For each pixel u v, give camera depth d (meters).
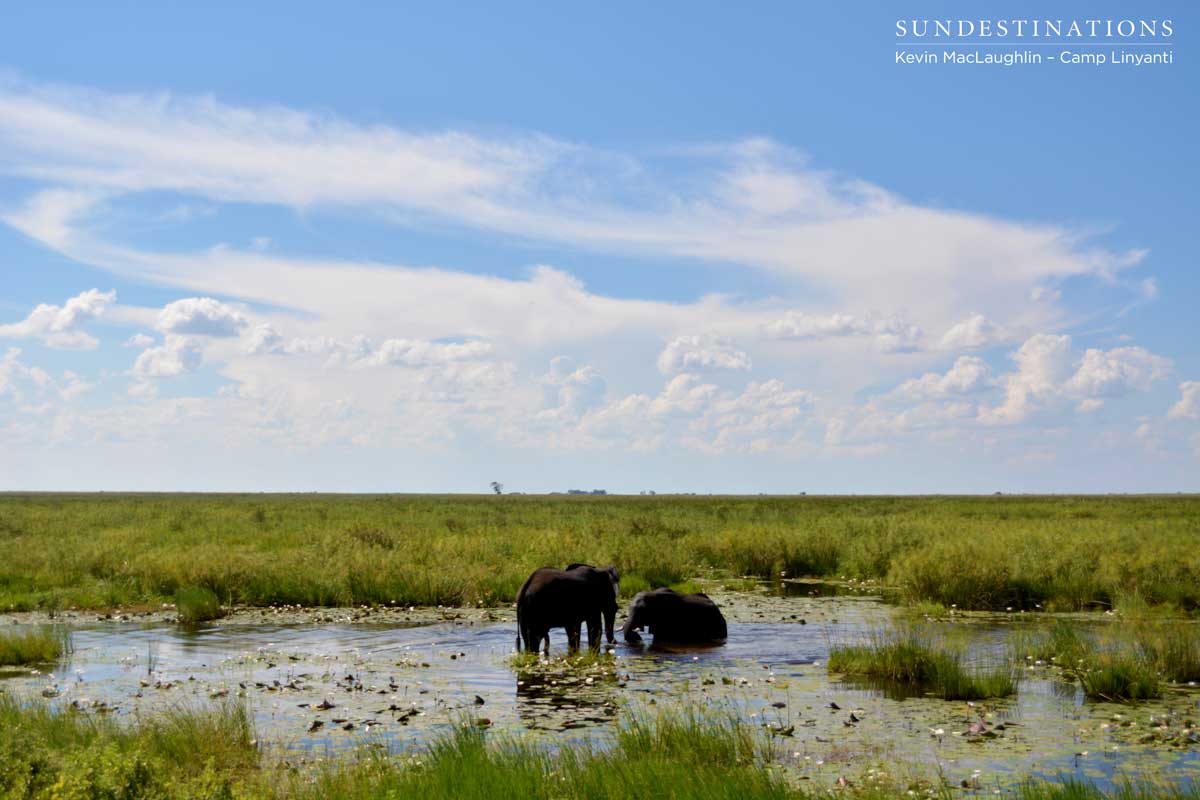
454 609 19.94
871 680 12.54
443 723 10.31
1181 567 20.41
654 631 15.69
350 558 22.55
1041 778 8.19
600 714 10.70
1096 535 28.31
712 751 8.70
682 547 30.17
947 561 20.73
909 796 7.59
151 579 21.25
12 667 13.64
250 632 16.86
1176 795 7.30
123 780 6.73
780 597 21.92
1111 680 11.50
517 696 11.67
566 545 26.33
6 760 6.82
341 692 11.90
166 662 14.01
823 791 7.70
